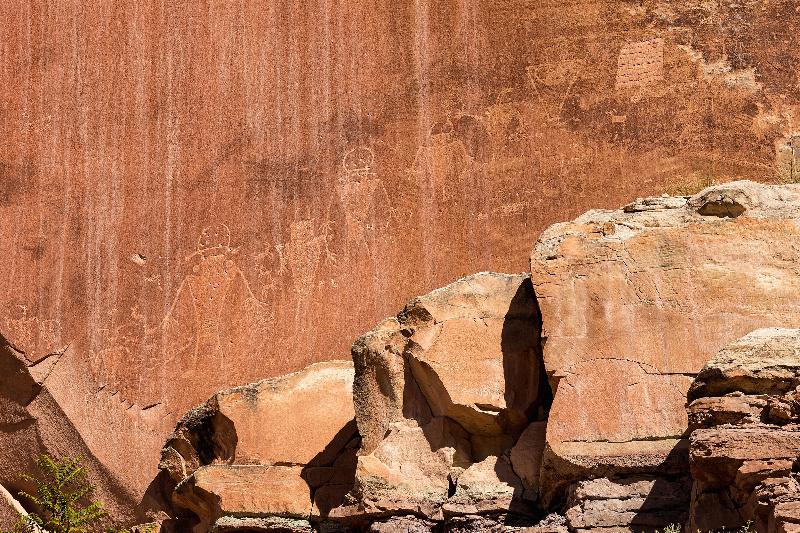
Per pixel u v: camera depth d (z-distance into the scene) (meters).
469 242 16.20
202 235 17.31
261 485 13.49
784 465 9.73
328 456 13.60
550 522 11.38
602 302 11.85
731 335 11.54
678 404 11.43
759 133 15.57
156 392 16.95
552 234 12.37
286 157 17.28
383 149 16.92
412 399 12.67
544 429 12.18
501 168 16.33
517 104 16.50
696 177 15.55
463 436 12.48
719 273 11.73
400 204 16.64
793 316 11.52
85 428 16.98
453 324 12.59
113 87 18.11
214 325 16.95
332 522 13.23
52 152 18.08
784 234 11.78
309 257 16.83
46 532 14.73
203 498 13.77
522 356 12.41
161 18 18.17
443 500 12.12
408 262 16.39
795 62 15.75
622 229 12.19
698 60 16.03
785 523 9.30
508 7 16.88
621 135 15.98
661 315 11.71
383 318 16.30
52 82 18.30
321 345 16.48
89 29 18.33
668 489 11.16
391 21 17.33
